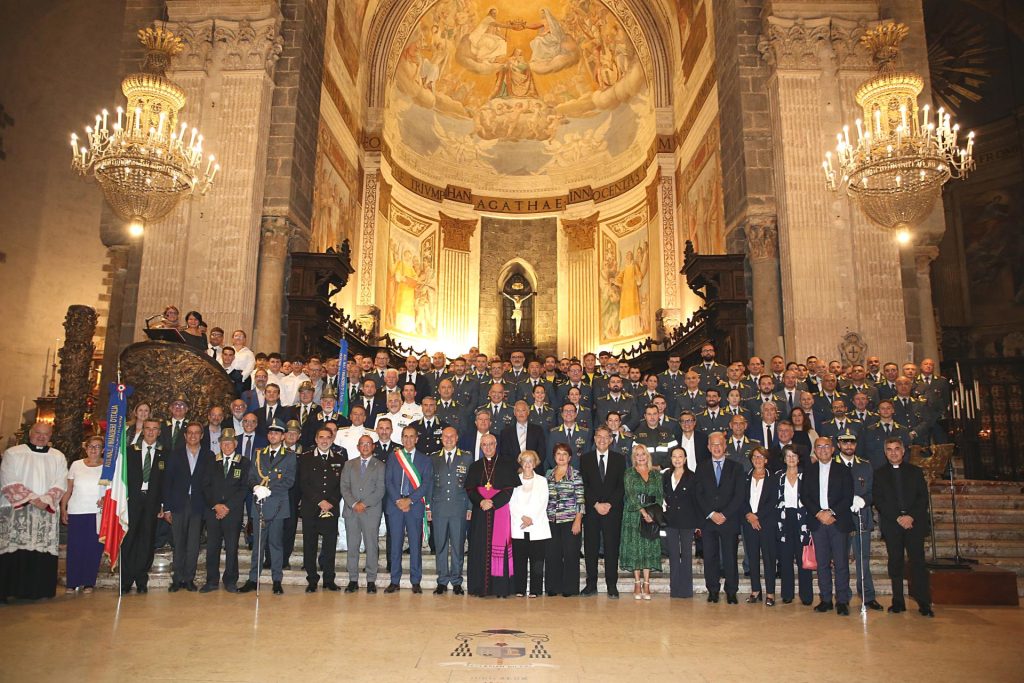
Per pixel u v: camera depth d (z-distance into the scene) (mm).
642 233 22438
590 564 7652
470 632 5801
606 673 4762
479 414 7801
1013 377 20094
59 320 18453
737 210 13758
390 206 22078
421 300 23438
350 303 19109
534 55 24641
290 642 5422
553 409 9258
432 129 24406
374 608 6703
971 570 7281
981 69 22359
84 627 5848
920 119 13508
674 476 7656
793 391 9312
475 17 23797
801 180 12656
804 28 13094
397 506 7594
